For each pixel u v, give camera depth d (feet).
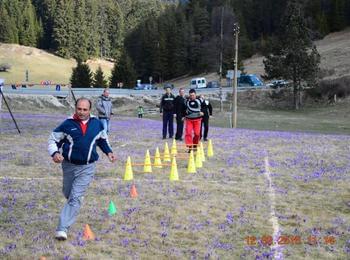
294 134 79.87
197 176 36.99
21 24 582.35
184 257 19.25
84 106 21.01
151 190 31.60
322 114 191.01
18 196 29.60
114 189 31.81
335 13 408.46
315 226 23.68
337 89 214.90
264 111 204.95
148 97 211.20
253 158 46.78
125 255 19.36
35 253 19.36
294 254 19.83
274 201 28.73
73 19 558.15
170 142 60.44
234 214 25.72
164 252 19.77
